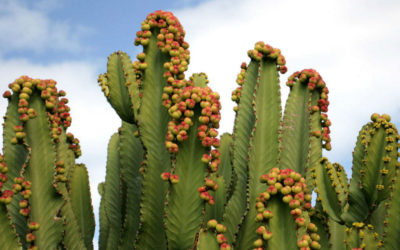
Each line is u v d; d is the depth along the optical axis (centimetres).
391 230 290
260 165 305
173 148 274
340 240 379
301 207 234
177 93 306
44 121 306
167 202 276
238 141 316
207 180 276
